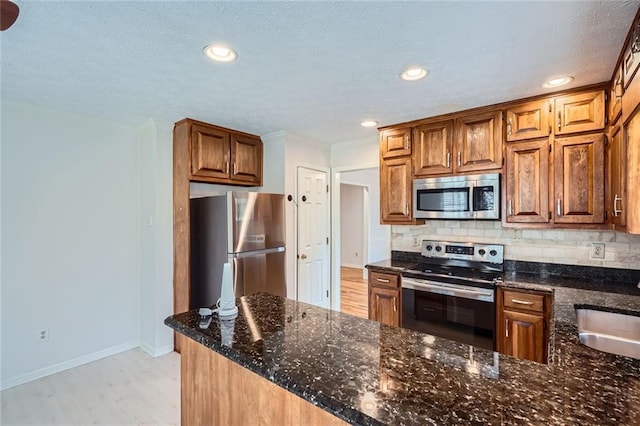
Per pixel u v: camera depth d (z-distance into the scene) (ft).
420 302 9.09
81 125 9.80
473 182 8.82
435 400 2.65
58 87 7.54
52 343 9.26
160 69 6.59
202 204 10.49
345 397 2.71
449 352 3.63
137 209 11.01
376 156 12.39
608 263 8.07
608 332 5.57
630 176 4.88
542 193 7.91
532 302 7.39
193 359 4.61
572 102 7.52
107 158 10.34
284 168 11.78
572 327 4.63
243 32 5.25
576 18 4.83
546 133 7.86
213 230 10.18
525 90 7.64
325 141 13.11
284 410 3.36
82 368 9.50
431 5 4.55
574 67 6.45
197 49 5.79
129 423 7.11
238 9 4.64
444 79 7.05
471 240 10.07
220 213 9.96
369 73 6.78
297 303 5.64
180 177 10.41
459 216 9.05
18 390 8.36
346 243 27.25
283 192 11.81
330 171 13.79
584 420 2.36
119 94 8.00
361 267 26.22
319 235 13.37
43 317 9.11
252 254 10.27
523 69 6.56
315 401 2.78
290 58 6.12
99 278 10.17
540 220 7.95
